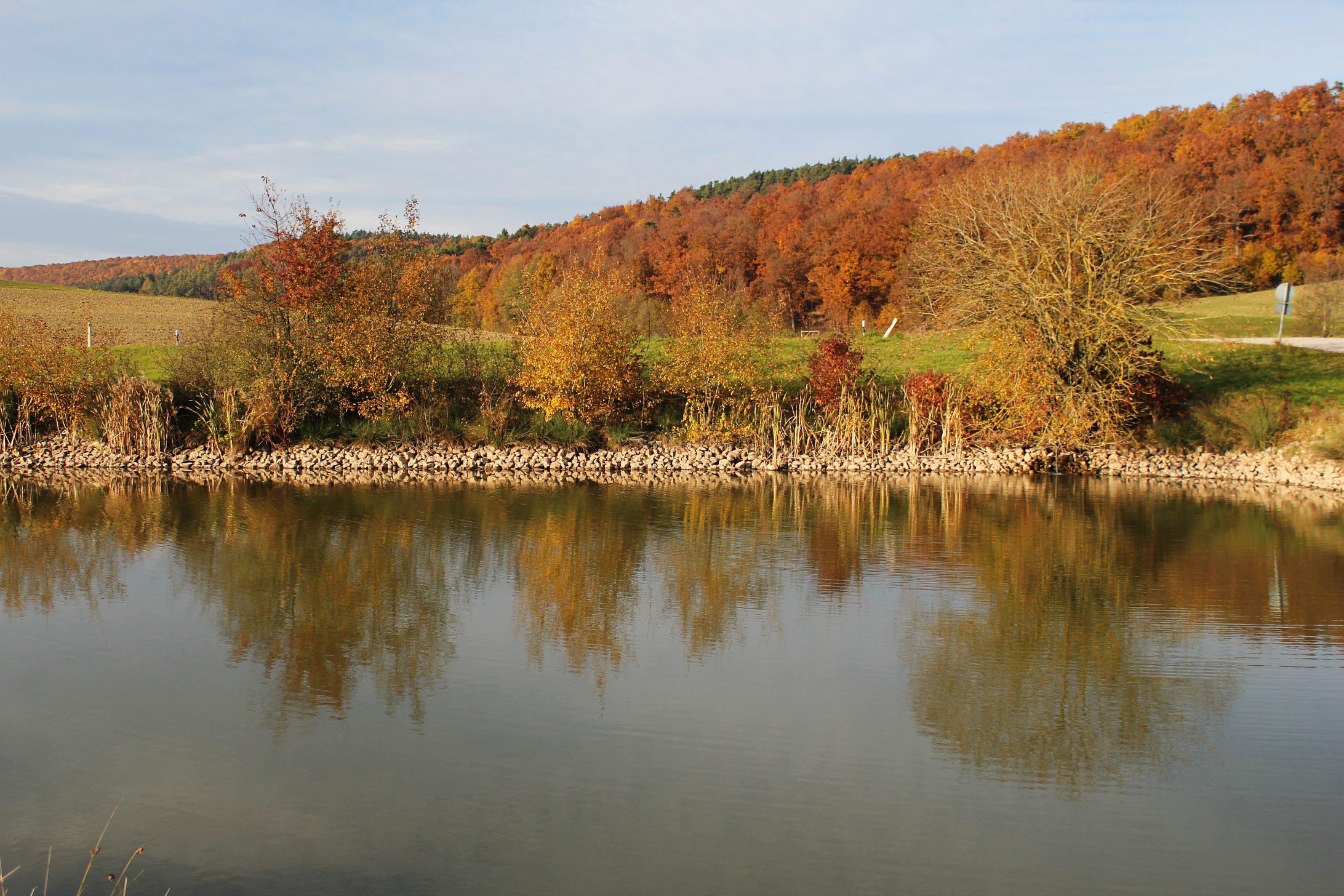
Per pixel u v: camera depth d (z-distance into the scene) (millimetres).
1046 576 13023
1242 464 23641
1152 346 24500
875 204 58344
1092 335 23469
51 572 12719
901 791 6789
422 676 8930
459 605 11336
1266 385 26297
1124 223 23641
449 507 18172
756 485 21938
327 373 24844
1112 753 7441
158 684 8672
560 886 5539
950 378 26047
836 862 5844
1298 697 8586
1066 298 23094
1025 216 24047
